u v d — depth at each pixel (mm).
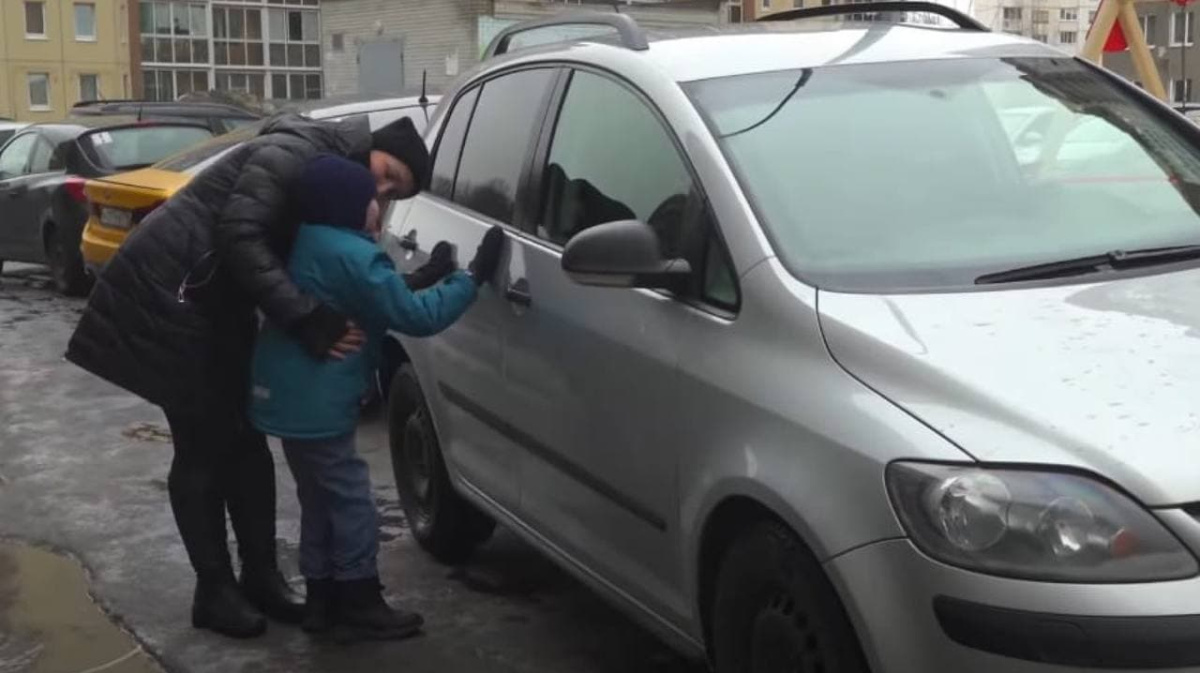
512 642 4523
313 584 4555
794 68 4012
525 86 4785
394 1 31672
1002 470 2662
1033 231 3570
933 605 2680
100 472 6605
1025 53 4367
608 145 4113
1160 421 2689
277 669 4355
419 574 5188
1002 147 3857
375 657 4430
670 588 3592
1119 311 3117
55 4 63656
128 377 4312
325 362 4246
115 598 4992
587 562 4043
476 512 5164
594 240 3488
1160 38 56656
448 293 4258
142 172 10086
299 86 71000
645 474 3613
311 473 4398
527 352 4234
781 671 3102
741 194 3477
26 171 13562
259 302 4137
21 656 4508
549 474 4203
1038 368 2857
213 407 4379
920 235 3479
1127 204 3758
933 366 2889
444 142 5332
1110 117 4109
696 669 4270
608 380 3762
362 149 4367
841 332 3061
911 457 2748
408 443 5422
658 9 21625
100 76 65062
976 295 3221
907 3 4844
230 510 4762
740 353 3264
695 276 3516
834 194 3555
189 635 4652
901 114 3877
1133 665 2529
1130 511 2584
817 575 2943
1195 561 2551
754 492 3078
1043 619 2574
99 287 4320
